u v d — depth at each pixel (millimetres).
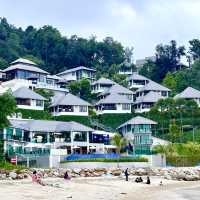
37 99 140625
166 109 145000
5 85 159500
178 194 61281
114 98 152250
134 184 75000
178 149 116000
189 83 184125
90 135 126250
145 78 183375
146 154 111375
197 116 142875
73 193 57250
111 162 99438
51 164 98938
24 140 116375
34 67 174250
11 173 77000
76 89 174375
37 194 53719
